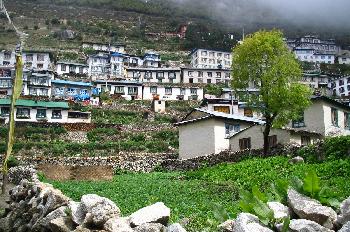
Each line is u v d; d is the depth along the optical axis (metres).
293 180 8.13
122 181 33.41
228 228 7.64
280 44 38.38
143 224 8.01
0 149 61.34
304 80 130.75
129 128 77.25
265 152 37.84
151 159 48.62
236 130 49.31
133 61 138.75
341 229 6.39
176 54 178.75
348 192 18.55
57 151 61.56
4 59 121.94
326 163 27.88
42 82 98.31
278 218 7.23
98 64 130.50
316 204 7.30
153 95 105.69
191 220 11.34
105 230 8.29
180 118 85.50
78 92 100.44
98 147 64.50
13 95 21.69
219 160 41.50
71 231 9.02
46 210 11.59
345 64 175.00
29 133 70.44
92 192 25.22
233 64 39.66
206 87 109.69
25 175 34.09
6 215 16.50
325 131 43.91
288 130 42.22
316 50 191.38
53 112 79.19
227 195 22.25
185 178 34.03
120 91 105.44
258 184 24.67
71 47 168.00
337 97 108.88
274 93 37.19
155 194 23.58
